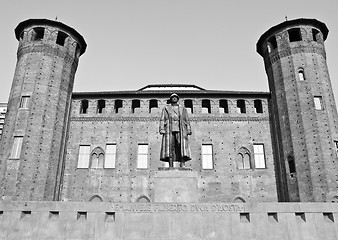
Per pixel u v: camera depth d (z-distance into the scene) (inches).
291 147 1269.7
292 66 1374.3
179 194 695.1
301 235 640.4
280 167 1306.6
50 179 1228.5
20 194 1142.3
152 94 1471.5
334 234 644.1
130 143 1397.6
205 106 1521.9
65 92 1389.0
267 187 1312.7
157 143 1397.6
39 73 1333.7
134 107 1530.5
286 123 1317.7
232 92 1466.5
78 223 650.2
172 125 762.8
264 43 1518.2
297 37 1486.2
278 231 641.6
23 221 655.1
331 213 661.9
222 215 651.5
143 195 1306.6
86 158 1375.5
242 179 1326.3
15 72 1389.0
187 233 636.7
